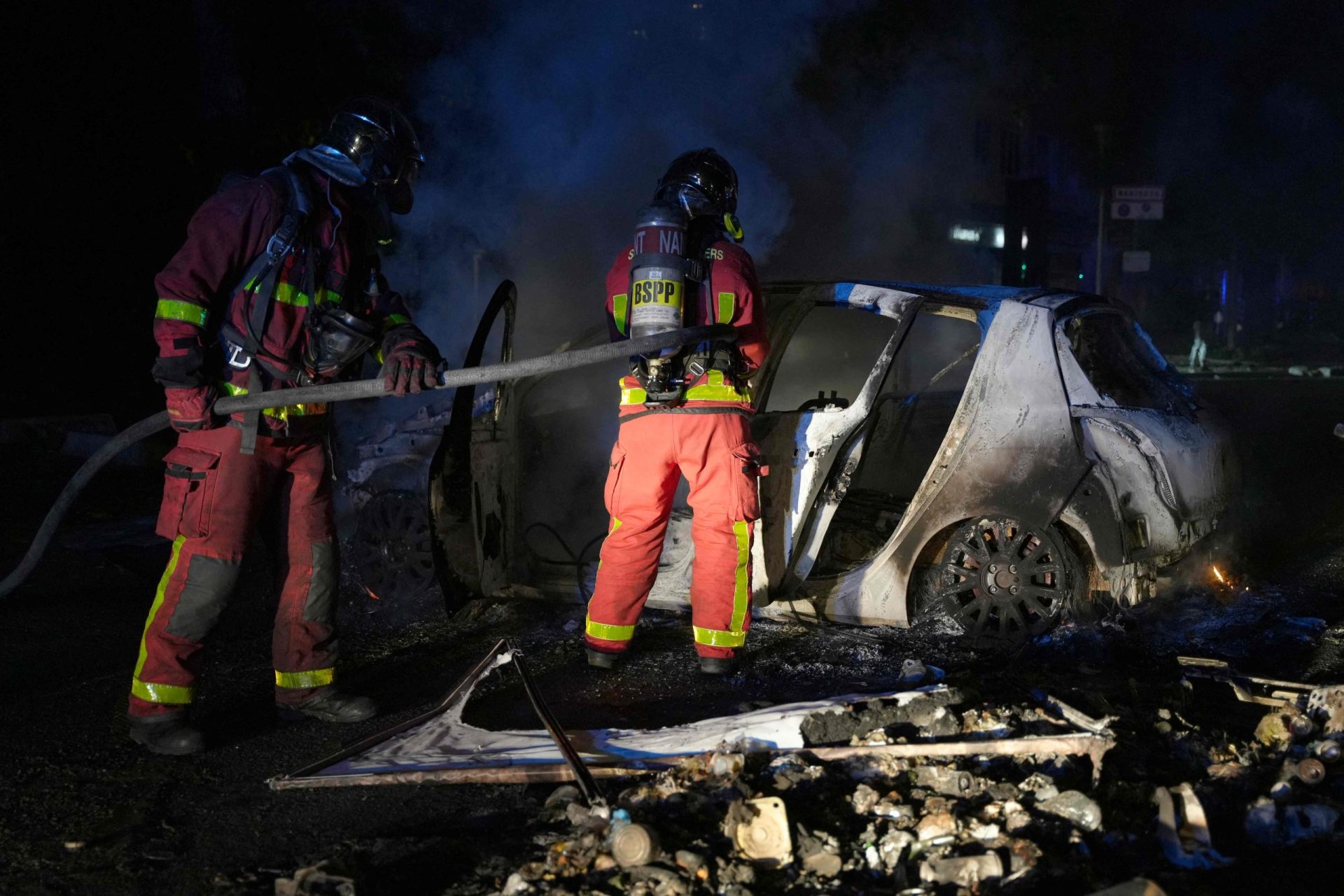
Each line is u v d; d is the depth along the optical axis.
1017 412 4.22
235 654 4.43
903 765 2.85
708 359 3.79
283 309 3.28
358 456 5.06
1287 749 2.94
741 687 3.92
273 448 3.35
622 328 3.96
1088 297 4.63
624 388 3.96
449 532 4.18
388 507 4.90
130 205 13.27
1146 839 2.48
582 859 2.45
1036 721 3.07
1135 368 4.71
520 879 2.37
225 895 2.47
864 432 4.48
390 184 3.48
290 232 3.24
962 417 4.28
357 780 2.99
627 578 3.98
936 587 4.39
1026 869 2.26
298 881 2.33
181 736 3.34
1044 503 4.16
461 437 4.13
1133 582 4.34
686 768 2.86
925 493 4.30
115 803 2.99
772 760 2.90
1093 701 3.27
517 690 3.93
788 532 4.36
